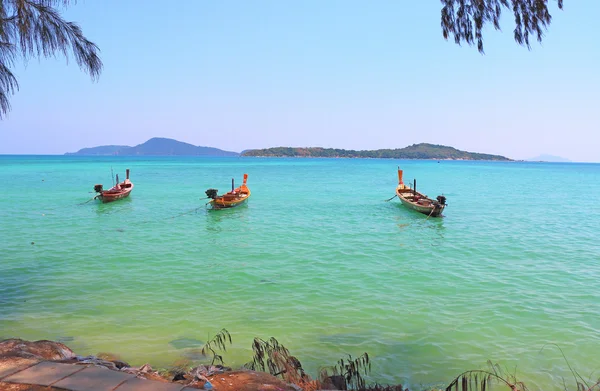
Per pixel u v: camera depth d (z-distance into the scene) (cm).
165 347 854
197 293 1205
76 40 579
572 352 850
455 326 977
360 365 787
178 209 3138
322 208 3297
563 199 4050
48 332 916
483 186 5872
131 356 809
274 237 2106
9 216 2669
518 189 5344
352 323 994
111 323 975
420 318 1024
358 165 16188
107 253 1702
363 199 3959
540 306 1106
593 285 1291
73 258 1606
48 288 1229
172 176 7612
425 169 12606
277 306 1104
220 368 691
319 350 853
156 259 1612
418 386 723
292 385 593
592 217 2839
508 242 1991
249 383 572
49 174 7400
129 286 1262
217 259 1623
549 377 755
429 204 2866
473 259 1645
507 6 588
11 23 539
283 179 7125
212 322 992
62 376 499
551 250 1811
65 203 3328
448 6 630
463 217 2850
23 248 1764
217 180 6581
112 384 484
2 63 557
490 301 1145
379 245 1916
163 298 1158
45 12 550
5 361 538
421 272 1446
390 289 1252
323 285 1293
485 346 877
